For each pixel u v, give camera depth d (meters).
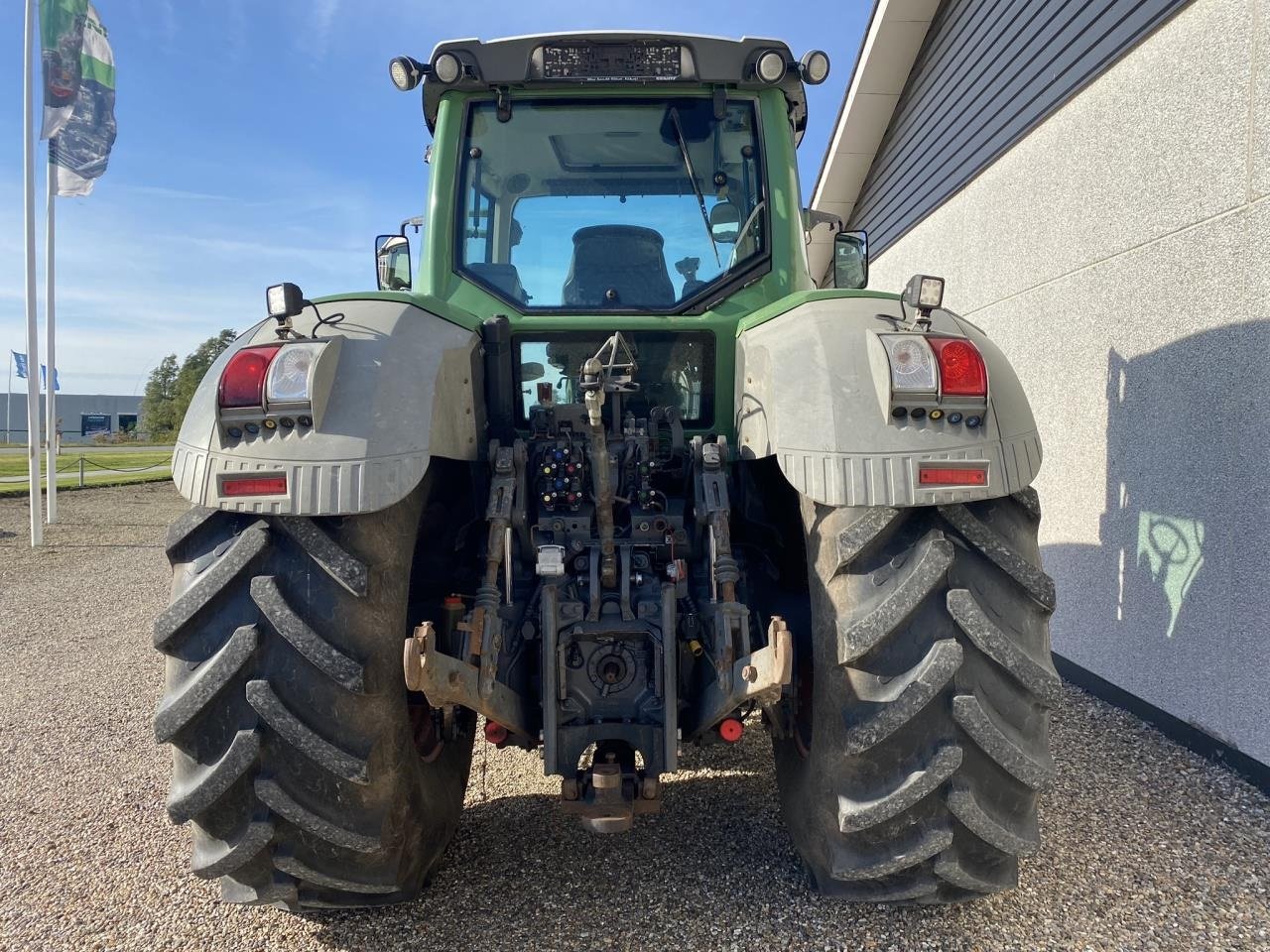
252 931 2.32
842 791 1.93
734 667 2.04
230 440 1.85
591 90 2.95
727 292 2.83
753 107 2.98
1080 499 4.42
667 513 2.50
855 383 1.93
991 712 1.85
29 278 10.50
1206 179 3.49
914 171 7.27
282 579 1.84
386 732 1.92
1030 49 5.10
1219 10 3.42
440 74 2.87
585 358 2.79
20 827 3.04
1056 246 4.71
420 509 2.08
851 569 1.90
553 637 2.19
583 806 2.13
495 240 2.96
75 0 11.21
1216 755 3.33
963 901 2.20
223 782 1.83
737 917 2.27
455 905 2.37
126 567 8.76
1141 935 2.22
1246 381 3.23
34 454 10.23
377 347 1.99
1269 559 3.10
